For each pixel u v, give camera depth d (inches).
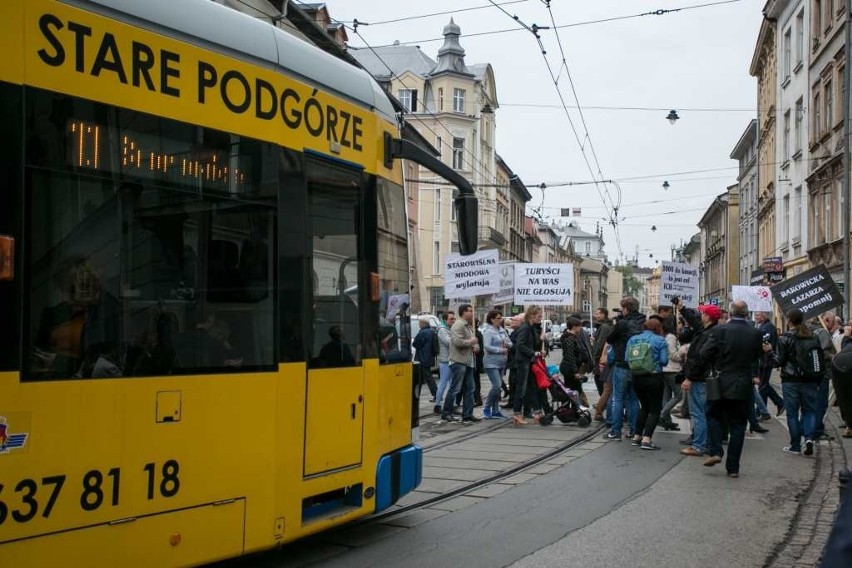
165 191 178.2
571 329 543.8
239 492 191.9
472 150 2199.8
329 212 228.5
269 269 204.5
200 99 188.4
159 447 173.5
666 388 529.0
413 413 274.5
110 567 163.0
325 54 235.8
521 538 259.8
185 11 186.9
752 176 2017.7
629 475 367.6
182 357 179.9
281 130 211.0
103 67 167.0
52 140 156.7
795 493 331.9
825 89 1166.3
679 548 250.5
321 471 218.5
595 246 6254.9
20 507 148.7
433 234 2096.5
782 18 1482.5
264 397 199.9
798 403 429.1
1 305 147.1
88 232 162.1
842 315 903.1
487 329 566.9
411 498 315.3
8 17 151.2
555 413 535.2
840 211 1085.8
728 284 2488.9
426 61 2240.4
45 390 152.9
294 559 233.8
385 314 255.6
